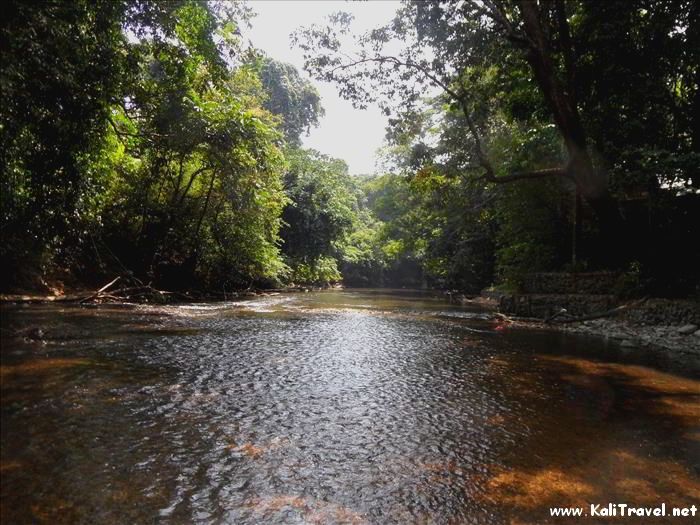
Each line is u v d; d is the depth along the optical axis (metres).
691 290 12.79
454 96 14.41
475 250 26.89
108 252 16.97
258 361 7.65
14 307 11.77
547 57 12.45
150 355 7.60
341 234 35.06
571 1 13.76
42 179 9.63
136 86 12.36
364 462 3.96
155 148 16.23
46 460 3.70
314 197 32.75
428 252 28.42
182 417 4.83
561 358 8.95
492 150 19.28
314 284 38.09
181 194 20.03
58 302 13.48
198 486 3.40
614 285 14.35
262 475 3.62
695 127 13.23
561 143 15.72
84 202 12.07
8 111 7.06
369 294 32.38
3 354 6.97
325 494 3.37
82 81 8.18
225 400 5.48
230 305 17.55
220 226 21.33
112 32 9.16
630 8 12.45
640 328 12.23
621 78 13.15
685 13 12.34
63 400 5.12
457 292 28.98
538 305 15.82
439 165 15.96
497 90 14.68
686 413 5.58
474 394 6.25
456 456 4.15
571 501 3.40
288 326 12.23
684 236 13.55
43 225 11.76
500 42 13.35
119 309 13.39
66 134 8.50
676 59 12.91
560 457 4.19
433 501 3.34
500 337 11.72
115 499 3.17
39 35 6.82
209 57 12.32
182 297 18.48
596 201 13.55
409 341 10.64
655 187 13.42
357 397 5.90
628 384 6.96
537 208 17.86
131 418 4.72
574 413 5.50
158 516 2.98
